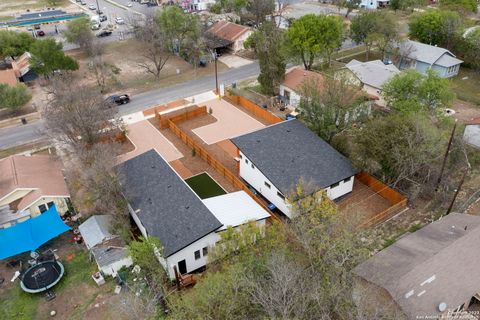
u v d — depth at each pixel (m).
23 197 37.12
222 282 23.73
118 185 34.62
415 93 46.72
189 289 29.17
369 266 26.55
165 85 67.00
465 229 29.02
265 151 39.00
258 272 24.98
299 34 63.56
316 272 25.48
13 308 28.61
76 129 43.09
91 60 77.12
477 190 38.59
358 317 20.98
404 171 36.28
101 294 29.34
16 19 108.81
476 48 67.38
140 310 26.69
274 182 35.50
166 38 76.62
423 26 73.19
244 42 78.50
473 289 25.55
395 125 36.62
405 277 24.47
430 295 24.27
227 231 27.84
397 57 69.56
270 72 56.31
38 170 40.06
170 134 51.53
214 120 54.41
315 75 55.31
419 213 36.06
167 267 29.45
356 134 39.88
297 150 39.34
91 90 47.91
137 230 35.22
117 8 125.69
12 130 54.19
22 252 31.91
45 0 145.25
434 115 44.16
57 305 28.70
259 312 23.19
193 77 70.19
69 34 78.38
